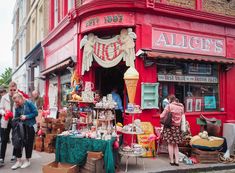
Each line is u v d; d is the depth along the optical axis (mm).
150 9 9344
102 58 9594
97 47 9727
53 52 14453
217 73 11172
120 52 9336
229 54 11234
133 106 7617
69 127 8391
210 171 7805
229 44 11273
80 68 10242
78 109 7961
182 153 8680
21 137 7266
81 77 10133
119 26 9289
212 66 11023
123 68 10648
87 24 9852
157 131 8867
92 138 6863
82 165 6836
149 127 8820
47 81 16094
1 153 7574
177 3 10203
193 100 10570
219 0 11258
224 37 11211
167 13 9727
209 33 10781
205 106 10820
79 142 6871
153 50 9422
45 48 16203
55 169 6211
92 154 6664
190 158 8336
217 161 8367
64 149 7102
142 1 9211
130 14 9250
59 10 14109
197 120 9625
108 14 9344
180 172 7391
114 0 9094
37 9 19125
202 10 10664
